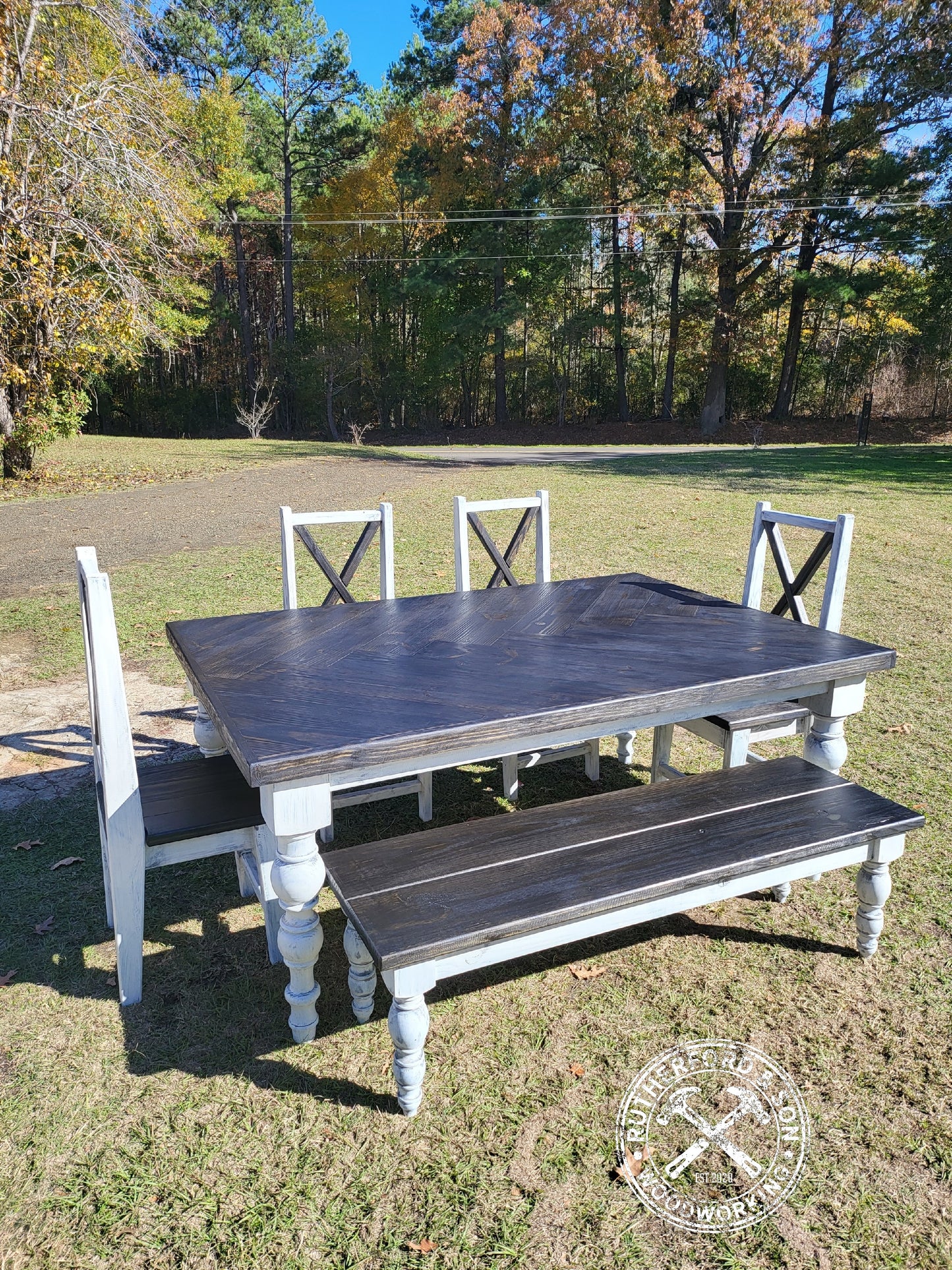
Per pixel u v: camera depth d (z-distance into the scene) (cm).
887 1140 217
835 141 2838
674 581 732
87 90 1191
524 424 3744
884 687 519
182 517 1112
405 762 237
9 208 1138
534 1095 233
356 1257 189
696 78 2730
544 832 266
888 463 1716
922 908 311
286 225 3612
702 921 310
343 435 3728
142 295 1284
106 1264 188
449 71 3325
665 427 3381
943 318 2880
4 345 1279
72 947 296
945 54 2522
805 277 2905
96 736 295
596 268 4056
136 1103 230
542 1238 193
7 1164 212
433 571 778
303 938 240
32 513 1162
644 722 275
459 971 217
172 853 263
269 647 316
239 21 3306
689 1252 189
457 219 3350
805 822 271
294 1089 236
